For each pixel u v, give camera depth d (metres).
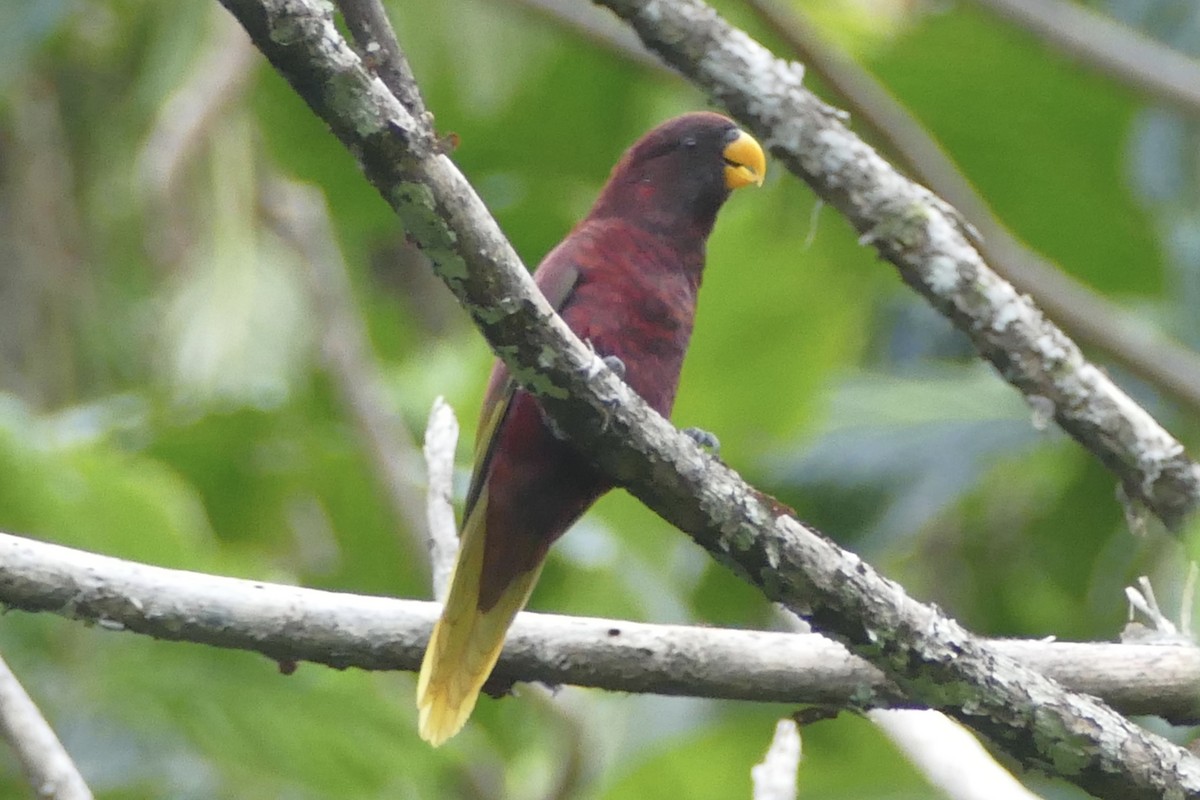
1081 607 14.16
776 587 6.54
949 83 13.05
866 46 13.16
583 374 6.16
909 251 8.59
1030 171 13.81
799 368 13.92
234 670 11.24
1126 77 10.20
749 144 8.90
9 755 11.06
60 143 14.01
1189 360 9.89
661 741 11.95
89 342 14.09
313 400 14.20
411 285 17.11
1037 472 14.60
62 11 12.71
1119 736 6.66
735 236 13.43
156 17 13.61
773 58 8.66
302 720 11.60
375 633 7.09
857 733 11.31
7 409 11.16
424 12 13.61
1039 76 12.78
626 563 12.80
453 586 7.37
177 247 13.23
